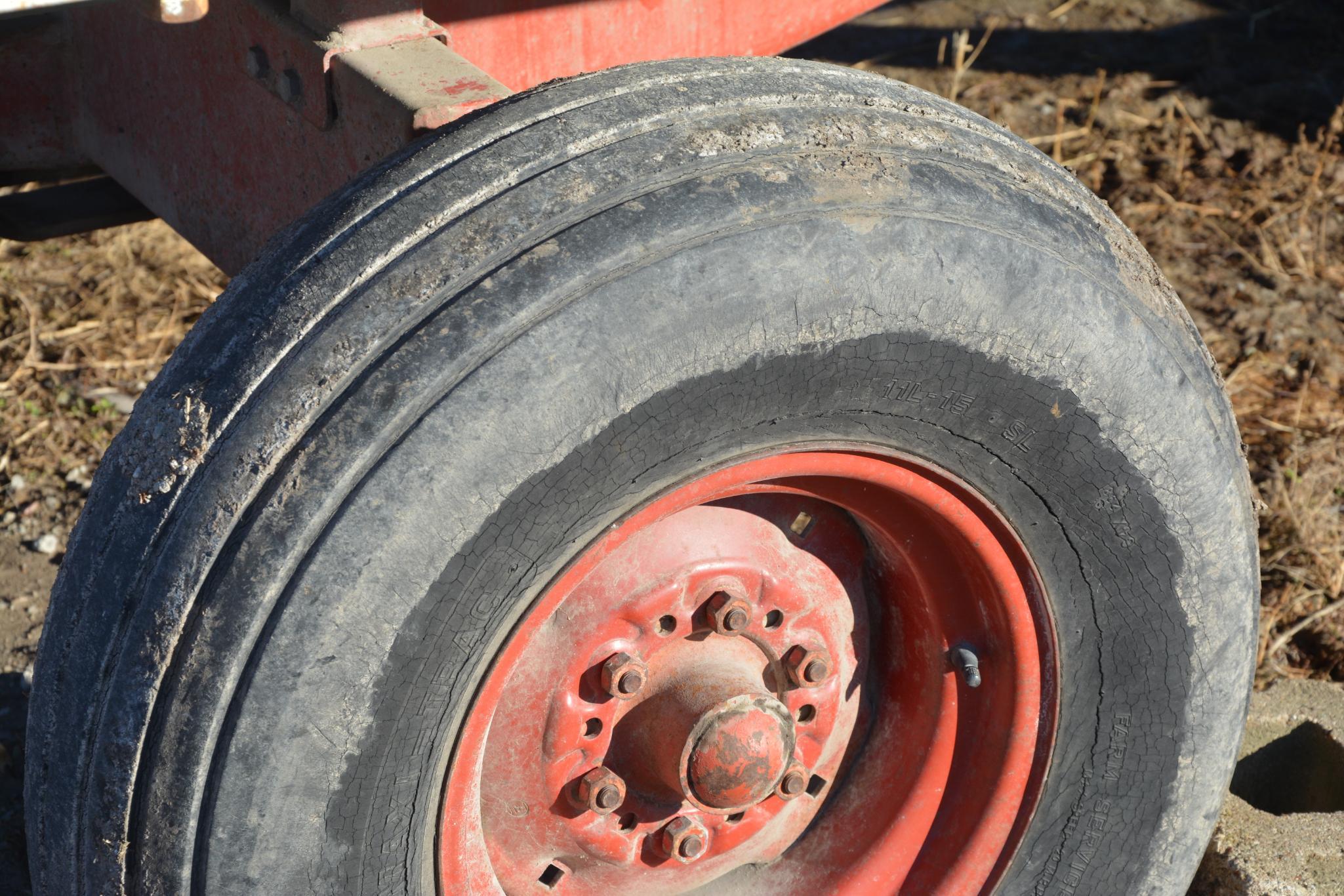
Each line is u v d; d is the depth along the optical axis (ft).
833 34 22.04
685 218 5.31
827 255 5.41
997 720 6.89
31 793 5.65
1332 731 9.52
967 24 22.63
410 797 5.54
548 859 6.57
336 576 4.96
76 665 5.33
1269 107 19.99
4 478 12.96
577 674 6.09
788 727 6.24
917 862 7.20
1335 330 15.48
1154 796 7.14
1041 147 18.70
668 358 5.26
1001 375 5.85
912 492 6.15
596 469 5.33
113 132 8.92
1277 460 13.38
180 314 15.31
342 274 5.27
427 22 6.86
